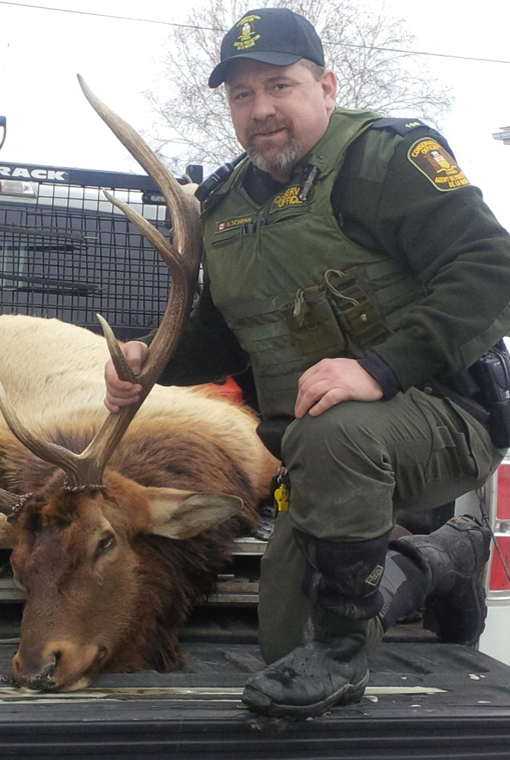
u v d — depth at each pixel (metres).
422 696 2.48
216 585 3.27
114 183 4.64
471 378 2.55
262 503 3.75
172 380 3.16
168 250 2.83
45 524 2.74
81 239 4.62
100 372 4.16
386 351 2.33
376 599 2.35
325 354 2.54
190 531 3.00
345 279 2.50
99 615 2.73
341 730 2.19
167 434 3.49
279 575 2.54
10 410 2.69
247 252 2.63
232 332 3.07
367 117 2.61
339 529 2.26
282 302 2.58
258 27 2.60
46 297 4.74
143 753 2.09
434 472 2.47
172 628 3.05
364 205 2.49
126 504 2.90
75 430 3.42
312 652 2.29
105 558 2.78
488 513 3.32
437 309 2.31
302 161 2.62
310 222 2.53
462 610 3.14
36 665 2.53
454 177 2.42
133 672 2.80
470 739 2.24
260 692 2.16
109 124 2.82
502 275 2.31
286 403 2.64
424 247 2.41
